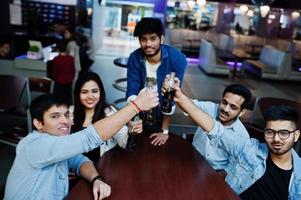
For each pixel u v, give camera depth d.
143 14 11.30
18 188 1.32
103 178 1.45
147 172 1.54
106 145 1.81
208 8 11.59
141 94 1.33
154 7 10.98
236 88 1.91
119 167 1.57
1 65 5.31
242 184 1.66
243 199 1.63
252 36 11.60
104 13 11.21
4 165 3.00
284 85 8.38
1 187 1.50
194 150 1.85
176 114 4.88
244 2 10.73
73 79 4.61
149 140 1.93
